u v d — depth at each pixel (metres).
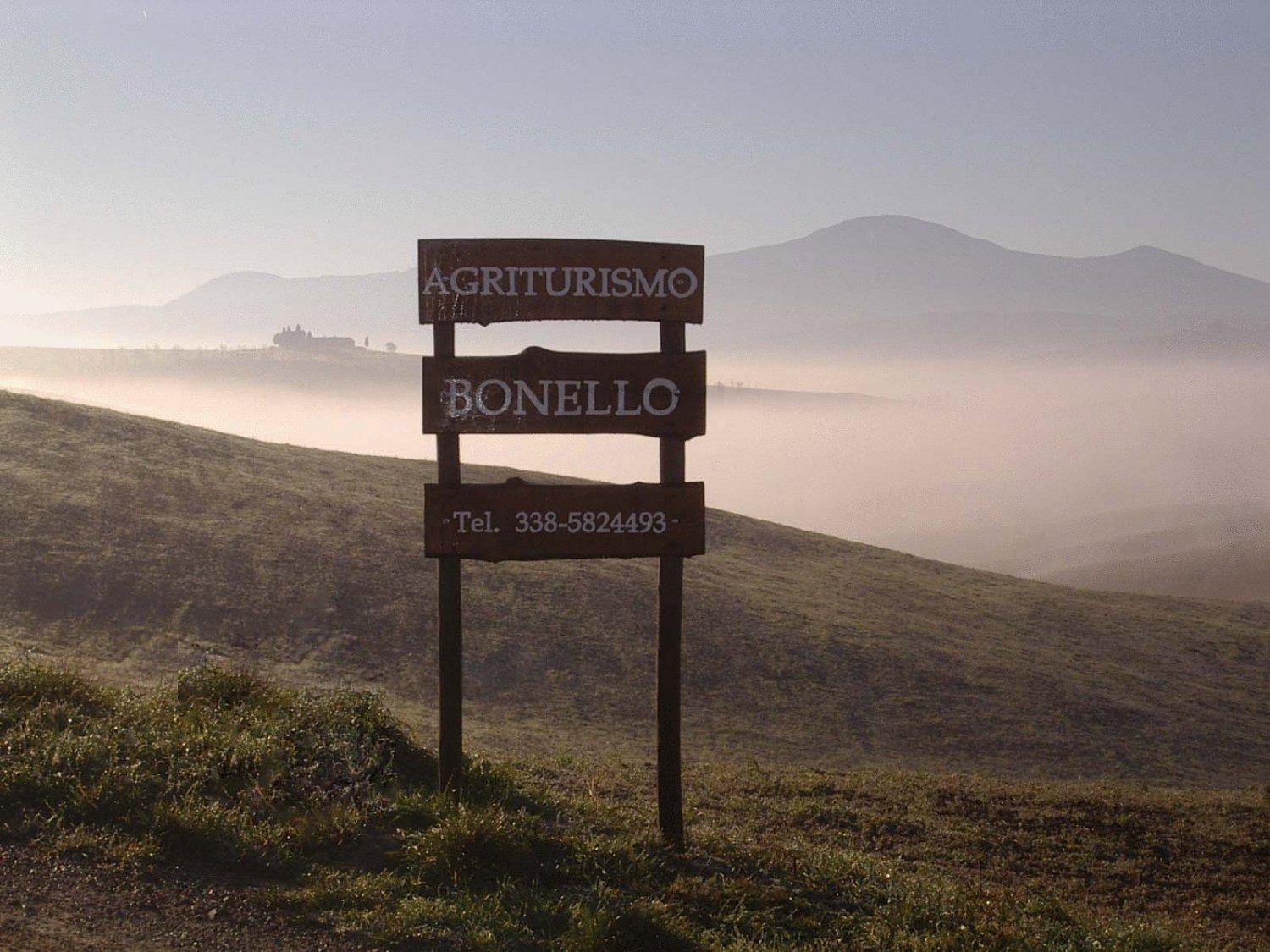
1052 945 7.70
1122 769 35.72
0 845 6.48
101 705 9.21
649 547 8.95
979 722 38.16
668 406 8.89
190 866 6.70
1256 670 52.12
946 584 61.12
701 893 7.71
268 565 38.00
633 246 8.81
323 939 6.05
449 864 7.21
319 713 9.72
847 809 15.19
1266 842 15.59
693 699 36.47
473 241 8.70
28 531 35.47
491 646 36.81
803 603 48.94
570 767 15.75
